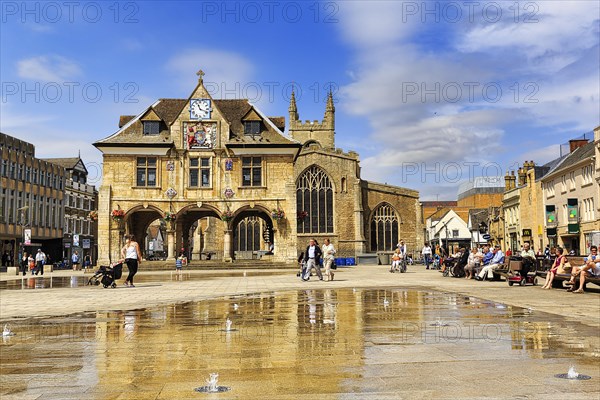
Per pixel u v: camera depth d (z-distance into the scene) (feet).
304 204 238.68
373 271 138.51
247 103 173.68
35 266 155.02
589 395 18.69
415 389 19.56
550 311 42.34
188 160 160.25
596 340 29.12
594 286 69.10
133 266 78.48
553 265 67.77
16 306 50.11
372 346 27.71
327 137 298.35
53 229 255.91
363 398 18.49
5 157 217.56
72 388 20.08
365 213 245.45
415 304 48.29
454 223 314.55
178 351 26.96
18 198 226.38
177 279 99.14
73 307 48.55
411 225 248.93
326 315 40.81
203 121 160.76
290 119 299.58
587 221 157.89
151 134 161.68
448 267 104.01
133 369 23.08
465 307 45.52
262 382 20.68
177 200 158.51
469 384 20.18
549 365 23.20
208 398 18.60
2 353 26.81
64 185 269.23
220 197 159.33
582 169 160.45
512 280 72.59
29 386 20.40
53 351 27.25
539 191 195.62
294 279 95.76
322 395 18.88
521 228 212.84
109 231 155.33
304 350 26.84
